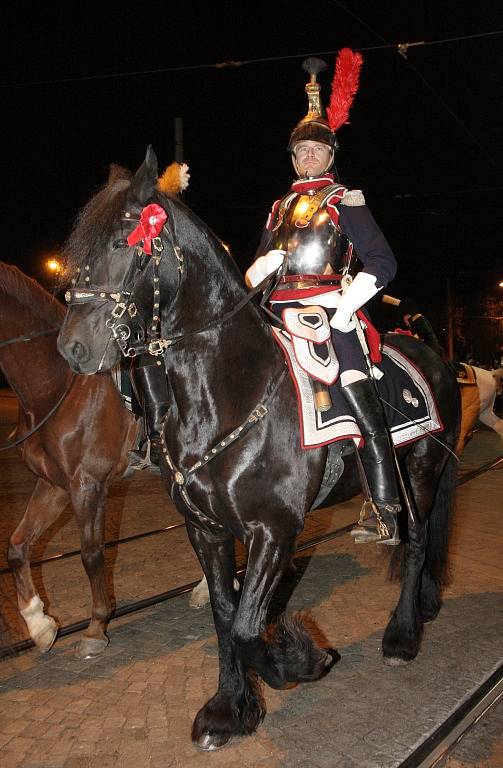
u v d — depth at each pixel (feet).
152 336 9.00
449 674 11.80
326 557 17.98
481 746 9.73
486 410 17.12
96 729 10.29
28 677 11.93
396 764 9.32
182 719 10.54
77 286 8.56
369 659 12.39
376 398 10.11
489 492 25.07
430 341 19.17
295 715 10.61
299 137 10.52
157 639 13.39
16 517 22.15
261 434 9.40
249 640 9.21
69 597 15.47
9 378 12.78
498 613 14.34
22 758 9.61
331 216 10.00
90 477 12.77
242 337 9.60
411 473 12.85
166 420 9.80
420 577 13.00
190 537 10.24
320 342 9.72
